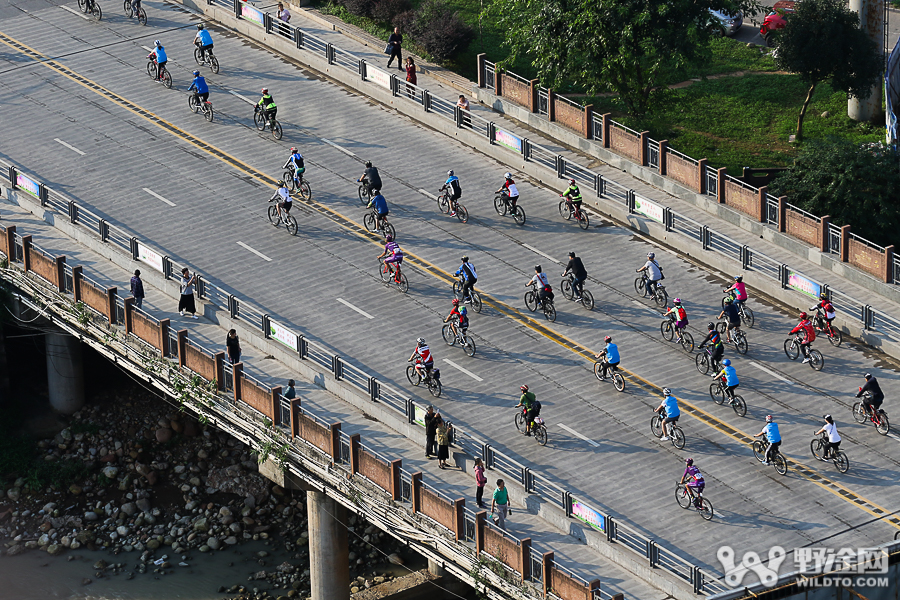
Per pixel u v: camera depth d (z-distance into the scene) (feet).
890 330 612.70
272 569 650.84
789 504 516.73
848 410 570.46
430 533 516.32
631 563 487.20
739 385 589.32
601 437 558.15
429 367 580.30
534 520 519.60
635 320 634.84
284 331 611.47
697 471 504.84
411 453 556.92
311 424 554.46
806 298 637.30
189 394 595.47
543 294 631.56
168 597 632.79
